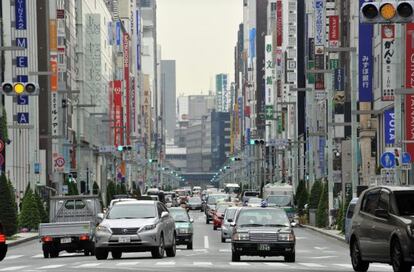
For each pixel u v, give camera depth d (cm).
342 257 7625
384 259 4631
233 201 17400
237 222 6681
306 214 17025
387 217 4603
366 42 14275
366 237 4875
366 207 4975
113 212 6925
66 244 7938
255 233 6512
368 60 14312
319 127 19525
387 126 13125
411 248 4306
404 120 11731
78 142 19512
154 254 6869
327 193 14588
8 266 6381
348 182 13838
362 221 4956
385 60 13250
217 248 9506
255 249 6506
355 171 11675
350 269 5509
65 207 8725
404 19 4856
